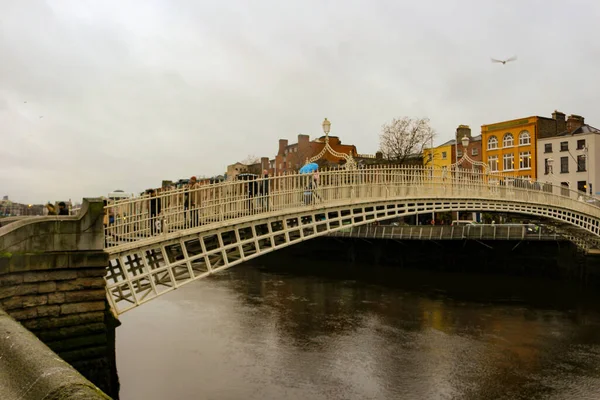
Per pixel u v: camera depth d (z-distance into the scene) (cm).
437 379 1688
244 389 1584
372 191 2208
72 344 1123
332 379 1681
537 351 1998
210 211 1564
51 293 1109
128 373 1711
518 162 5725
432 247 4628
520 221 5028
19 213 4162
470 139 6450
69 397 369
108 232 1293
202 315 2619
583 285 3544
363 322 2480
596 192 5091
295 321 2492
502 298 3123
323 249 5756
